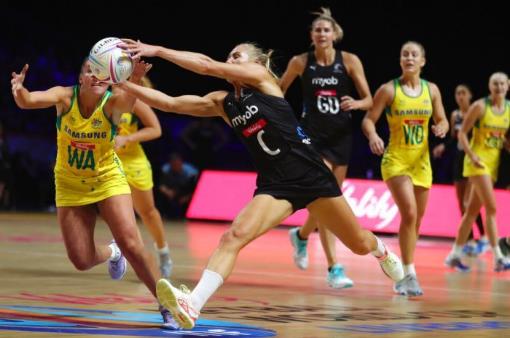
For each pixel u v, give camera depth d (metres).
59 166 11.00
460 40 44.56
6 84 46.69
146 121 15.37
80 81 10.63
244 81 10.41
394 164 15.59
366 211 32.06
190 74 48.22
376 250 12.37
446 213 30.69
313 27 16.73
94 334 9.42
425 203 15.91
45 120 47.28
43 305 11.80
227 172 36.53
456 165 25.30
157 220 16.39
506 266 19.89
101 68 10.09
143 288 14.20
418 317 11.91
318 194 10.41
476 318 11.96
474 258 24.25
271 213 10.16
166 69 48.41
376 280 17.16
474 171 20.25
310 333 10.04
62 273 16.31
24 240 24.56
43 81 47.78
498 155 21.28
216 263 9.84
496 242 20.06
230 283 15.65
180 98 10.55
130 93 10.41
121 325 10.18
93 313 11.17
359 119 43.84
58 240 24.83
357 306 12.98
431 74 44.97
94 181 10.88
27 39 48.78
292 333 10.00
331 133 16.69
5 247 22.09
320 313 12.02
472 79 44.31
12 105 46.44
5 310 11.15
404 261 15.01
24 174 43.34
